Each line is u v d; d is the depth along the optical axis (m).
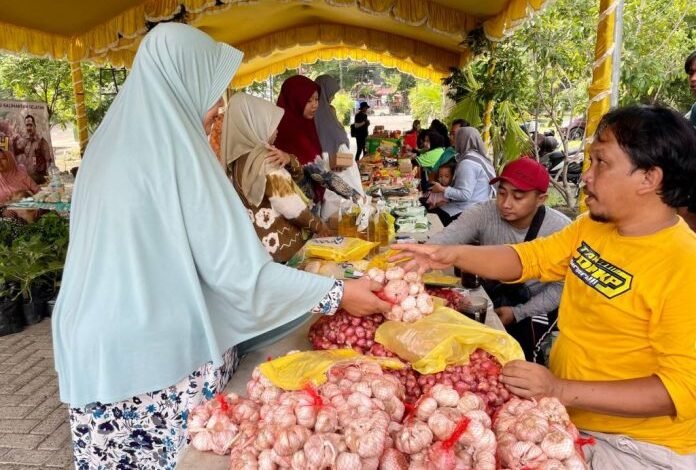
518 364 1.38
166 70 1.50
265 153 2.53
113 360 1.39
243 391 1.61
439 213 5.08
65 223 5.25
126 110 1.47
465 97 8.70
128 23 7.86
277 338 1.84
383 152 9.47
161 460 1.53
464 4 6.62
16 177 7.91
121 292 1.37
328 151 5.00
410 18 7.12
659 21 7.27
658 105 1.35
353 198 3.49
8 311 4.34
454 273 2.59
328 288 1.58
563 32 7.41
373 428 1.07
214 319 1.53
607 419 1.50
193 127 1.50
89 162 1.48
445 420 1.11
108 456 1.51
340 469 1.01
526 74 7.70
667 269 1.33
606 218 1.42
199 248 1.44
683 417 1.28
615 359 1.45
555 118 8.53
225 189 1.48
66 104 14.84
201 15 7.43
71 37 8.84
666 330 1.31
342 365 1.40
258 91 19.11
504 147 7.82
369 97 36.56
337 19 9.91
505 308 2.68
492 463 1.06
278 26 10.51
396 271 1.71
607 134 1.35
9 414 3.19
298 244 2.68
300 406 1.17
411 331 1.54
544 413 1.21
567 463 1.07
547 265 1.81
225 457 1.28
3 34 7.58
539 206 2.68
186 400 1.51
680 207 1.35
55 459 2.78
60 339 1.47
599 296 1.45
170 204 1.40
